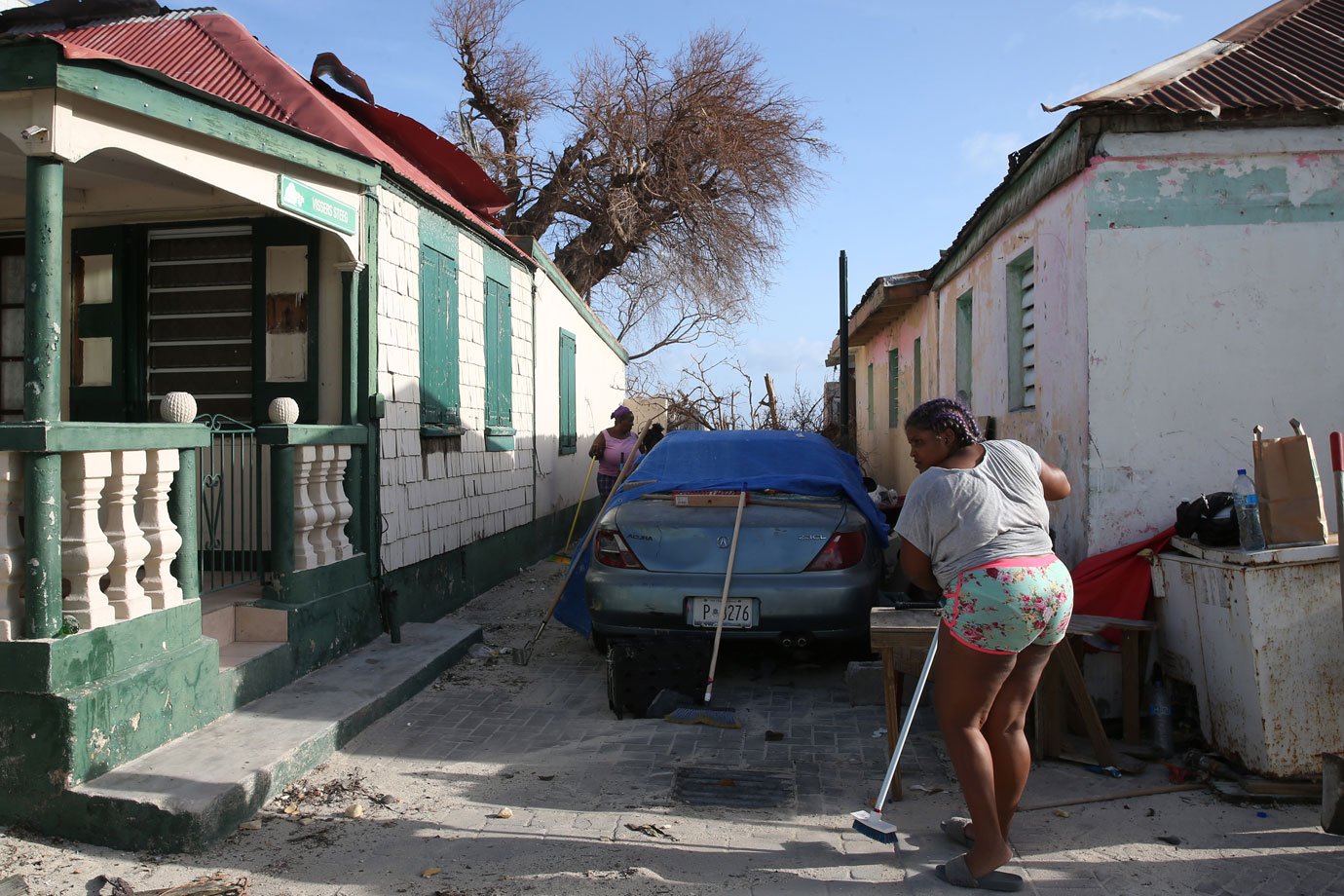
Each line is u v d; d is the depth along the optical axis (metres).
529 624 7.81
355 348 6.30
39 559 3.78
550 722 5.35
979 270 8.12
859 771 4.59
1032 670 3.50
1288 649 4.16
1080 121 5.10
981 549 3.37
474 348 8.72
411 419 7.12
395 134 8.67
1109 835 3.86
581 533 14.07
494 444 9.30
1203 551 4.55
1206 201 5.11
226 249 6.52
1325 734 4.13
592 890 3.43
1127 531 5.14
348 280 6.29
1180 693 4.99
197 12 7.11
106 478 4.11
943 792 4.34
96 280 6.62
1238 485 4.36
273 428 5.44
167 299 6.58
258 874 3.51
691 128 24.45
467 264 8.48
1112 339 5.16
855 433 15.79
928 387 10.70
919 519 3.47
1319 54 5.71
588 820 4.03
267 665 5.21
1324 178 5.05
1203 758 4.44
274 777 4.18
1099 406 5.16
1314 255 5.07
